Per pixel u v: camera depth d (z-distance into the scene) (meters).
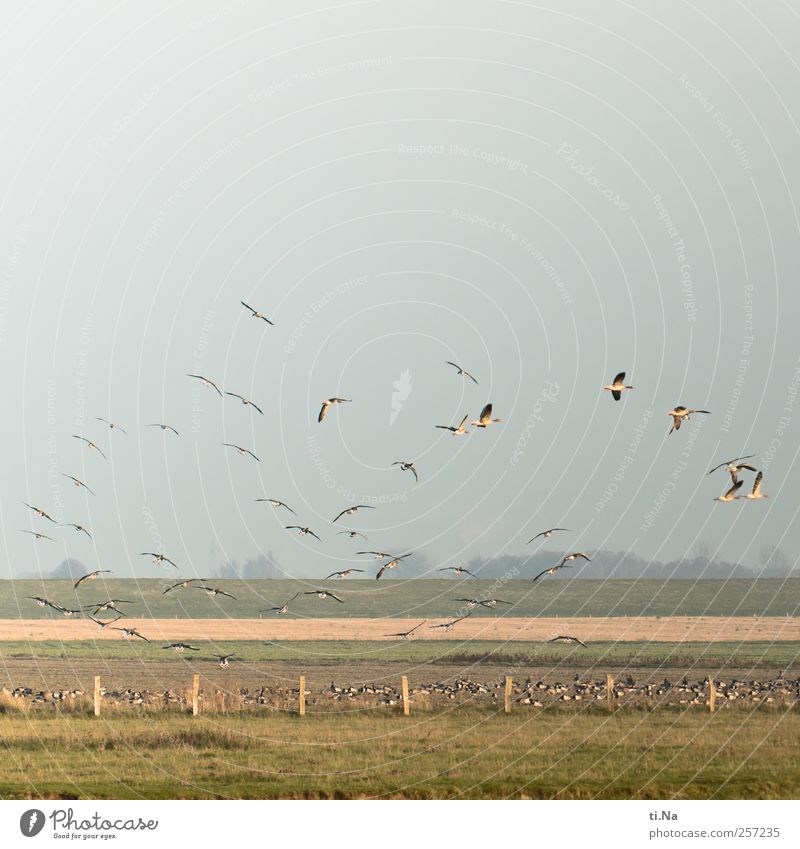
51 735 39.56
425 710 46.72
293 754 36.62
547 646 88.62
